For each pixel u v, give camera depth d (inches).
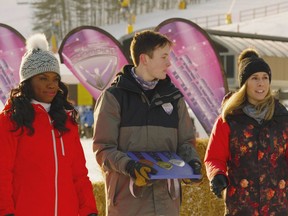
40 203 127.7
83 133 935.0
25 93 130.2
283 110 159.0
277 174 156.7
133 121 146.7
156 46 145.6
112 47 366.6
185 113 153.0
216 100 343.6
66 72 1051.3
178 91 151.5
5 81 389.4
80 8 4047.7
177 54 347.9
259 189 155.3
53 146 130.2
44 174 128.3
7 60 388.5
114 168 142.0
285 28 2161.7
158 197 146.3
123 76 149.4
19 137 127.6
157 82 150.6
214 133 159.9
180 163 142.8
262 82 156.6
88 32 367.6
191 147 150.9
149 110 147.4
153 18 3789.4
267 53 906.7
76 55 369.4
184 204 233.9
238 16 3361.2
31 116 128.1
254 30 2165.4
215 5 3777.1
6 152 126.4
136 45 148.1
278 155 156.8
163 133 148.5
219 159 158.6
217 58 339.9
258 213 155.2
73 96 1041.5
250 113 156.8
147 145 147.5
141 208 145.9
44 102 131.5
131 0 4005.9
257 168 155.6
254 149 156.0
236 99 158.2
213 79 343.0
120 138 146.9
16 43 386.9
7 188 125.5
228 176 159.5
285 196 157.6
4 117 127.8
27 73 130.1
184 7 3836.1
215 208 240.8
